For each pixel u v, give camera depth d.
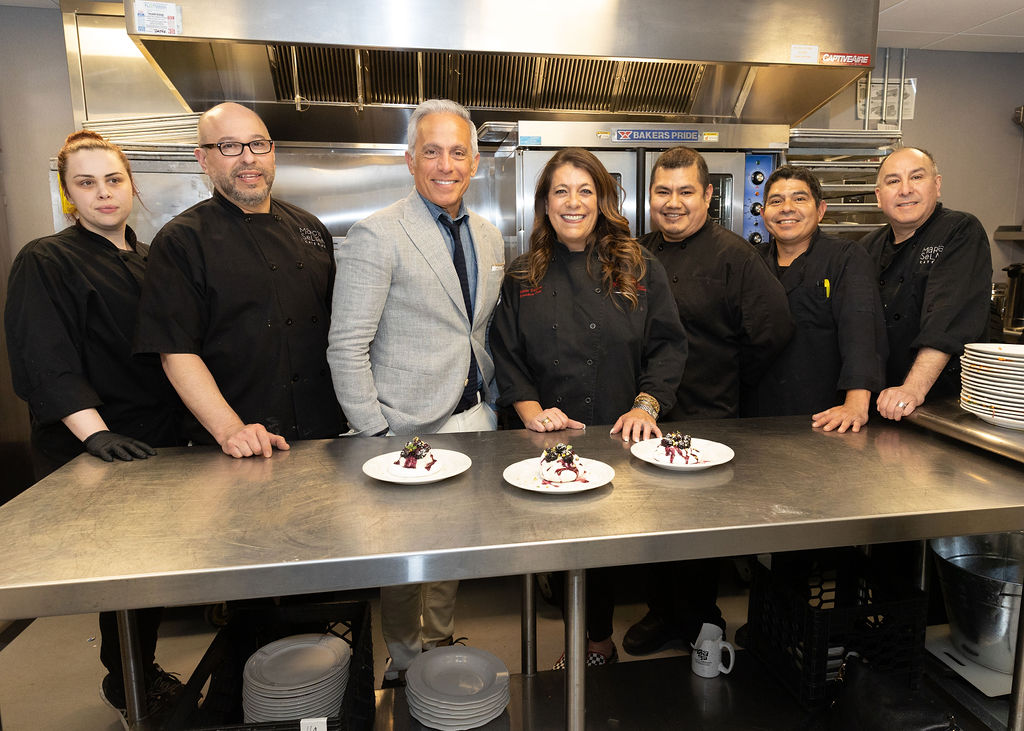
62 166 1.86
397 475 1.23
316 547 0.97
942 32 3.82
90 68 3.20
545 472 1.19
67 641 2.47
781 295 2.07
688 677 1.72
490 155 3.41
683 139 2.94
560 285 1.82
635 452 1.35
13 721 2.02
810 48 2.97
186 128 2.95
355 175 3.25
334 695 1.44
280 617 1.61
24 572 0.90
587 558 0.99
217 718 1.46
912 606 1.59
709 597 2.22
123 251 1.97
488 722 1.49
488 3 2.71
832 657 1.63
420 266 1.60
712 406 2.20
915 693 1.39
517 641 2.44
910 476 1.25
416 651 1.93
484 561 0.96
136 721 1.60
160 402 1.97
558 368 1.80
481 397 1.84
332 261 2.01
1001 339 3.59
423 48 2.69
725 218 3.08
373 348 1.67
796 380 2.19
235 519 1.08
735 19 2.90
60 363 1.69
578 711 1.20
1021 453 1.23
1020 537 2.11
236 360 1.75
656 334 1.84
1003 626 1.85
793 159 3.28
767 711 1.60
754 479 1.24
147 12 2.45
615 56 2.83
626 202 2.96
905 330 2.13
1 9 3.30
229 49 2.69
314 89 3.04
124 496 1.18
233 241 1.75
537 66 3.11
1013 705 1.32
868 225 3.35
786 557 1.85
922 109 4.17
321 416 1.91
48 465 1.87
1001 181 4.29
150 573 0.90
